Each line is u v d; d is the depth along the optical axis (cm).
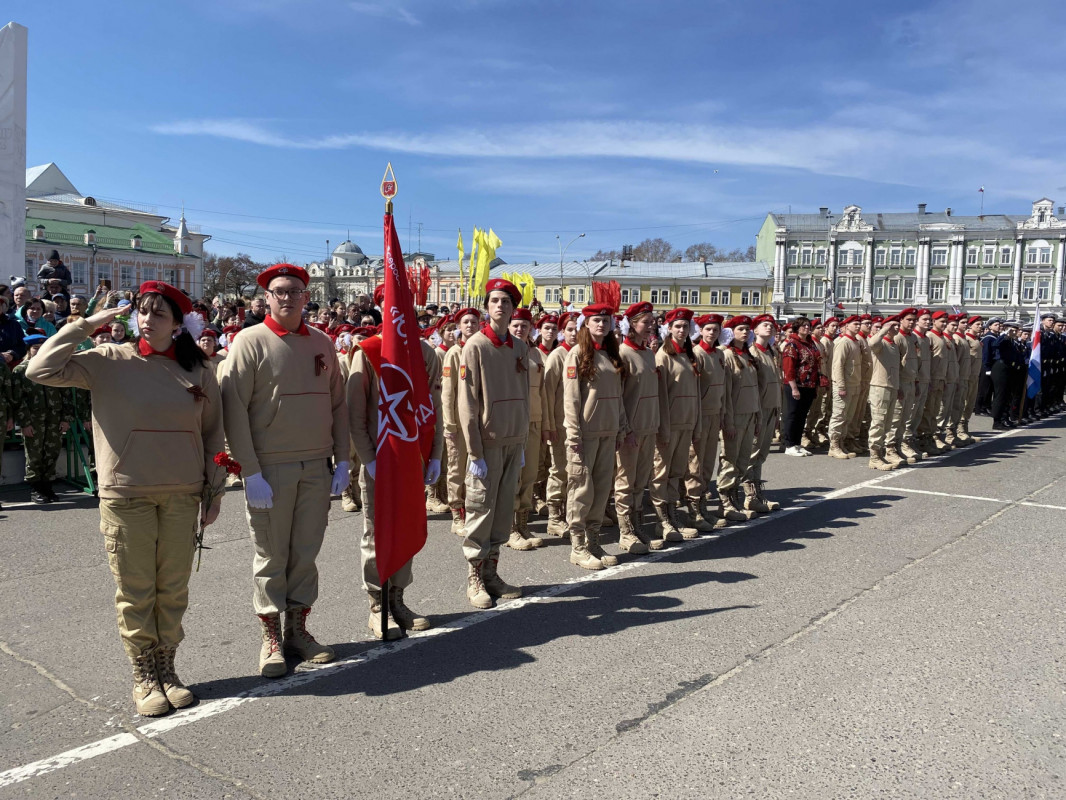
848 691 371
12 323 796
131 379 348
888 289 6638
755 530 684
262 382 391
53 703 365
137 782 299
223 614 479
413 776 302
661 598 507
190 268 5284
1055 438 1261
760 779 299
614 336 597
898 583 529
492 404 500
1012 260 6322
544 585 540
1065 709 354
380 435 431
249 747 325
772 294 6850
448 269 8256
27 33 1191
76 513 724
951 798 287
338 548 632
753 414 727
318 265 9744
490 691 375
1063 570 555
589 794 289
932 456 1090
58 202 4969
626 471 621
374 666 407
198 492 369
